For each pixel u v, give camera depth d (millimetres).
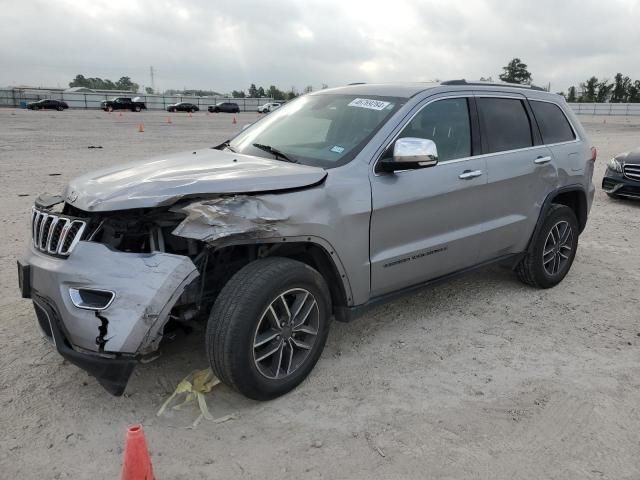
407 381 3689
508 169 4672
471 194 4383
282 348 3393
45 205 3494
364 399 3467
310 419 3252
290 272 3289
